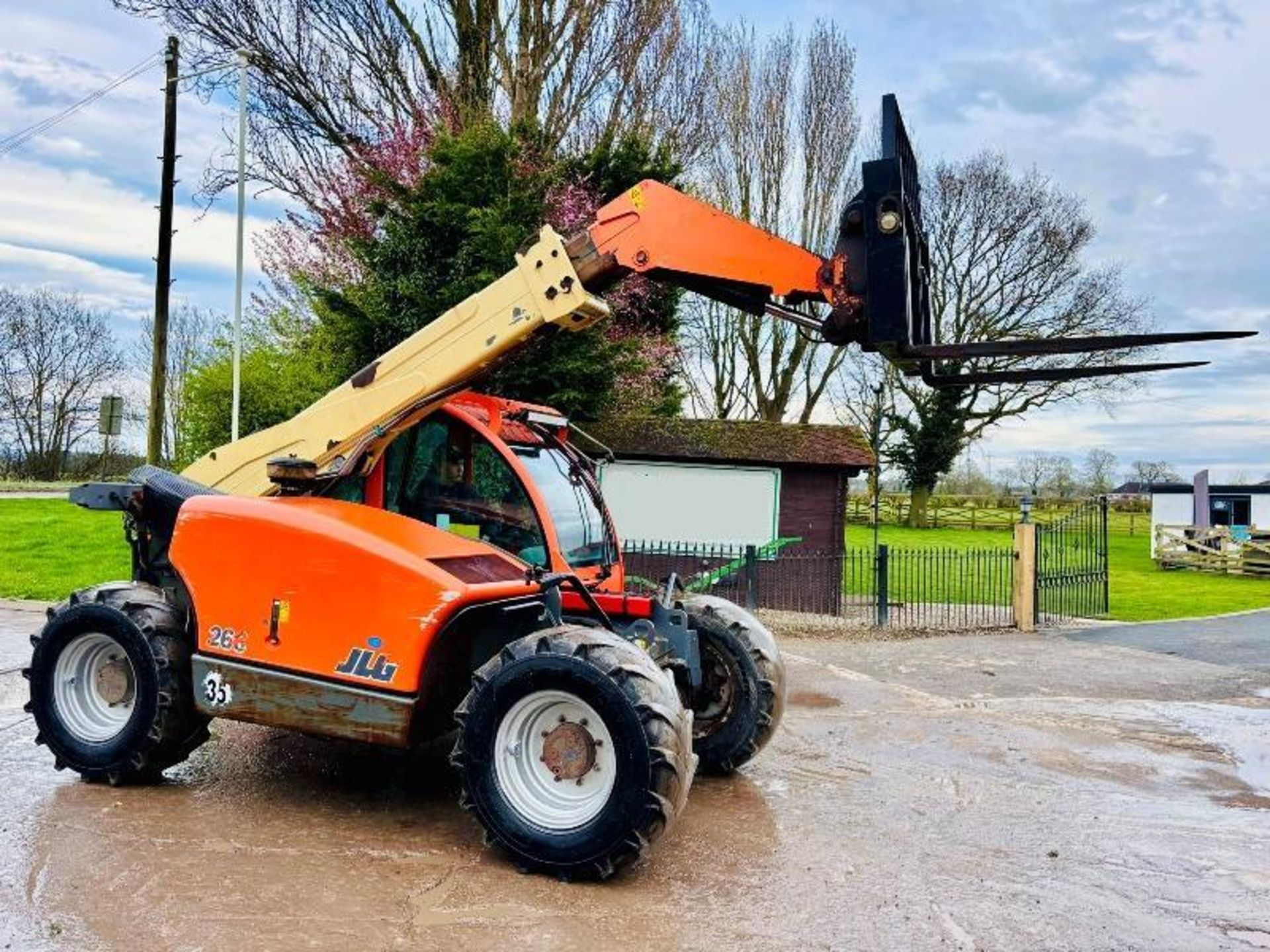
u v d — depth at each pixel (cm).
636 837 427
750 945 386
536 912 406
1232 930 425
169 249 1955
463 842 482
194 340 4628
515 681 453
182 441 1948
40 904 390
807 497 1591
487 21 2083
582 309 542
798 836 520
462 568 497
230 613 515
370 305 1464
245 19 1997
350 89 2081
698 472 1599
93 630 548
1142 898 458
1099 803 614
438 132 1612
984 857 504
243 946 363
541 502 562
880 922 414
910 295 482
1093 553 1831
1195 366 468
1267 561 2614
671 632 559
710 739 620
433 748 646
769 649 623
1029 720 855
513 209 1445
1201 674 1123
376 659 479
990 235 3341
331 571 491
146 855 446
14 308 4369
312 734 496
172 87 1939
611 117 2183
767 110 2920
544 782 454
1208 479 3431
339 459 591
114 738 538
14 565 1497
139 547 615
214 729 674
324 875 433
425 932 383
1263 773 709
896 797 605
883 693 950
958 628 1448
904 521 4066
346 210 1816
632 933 390
